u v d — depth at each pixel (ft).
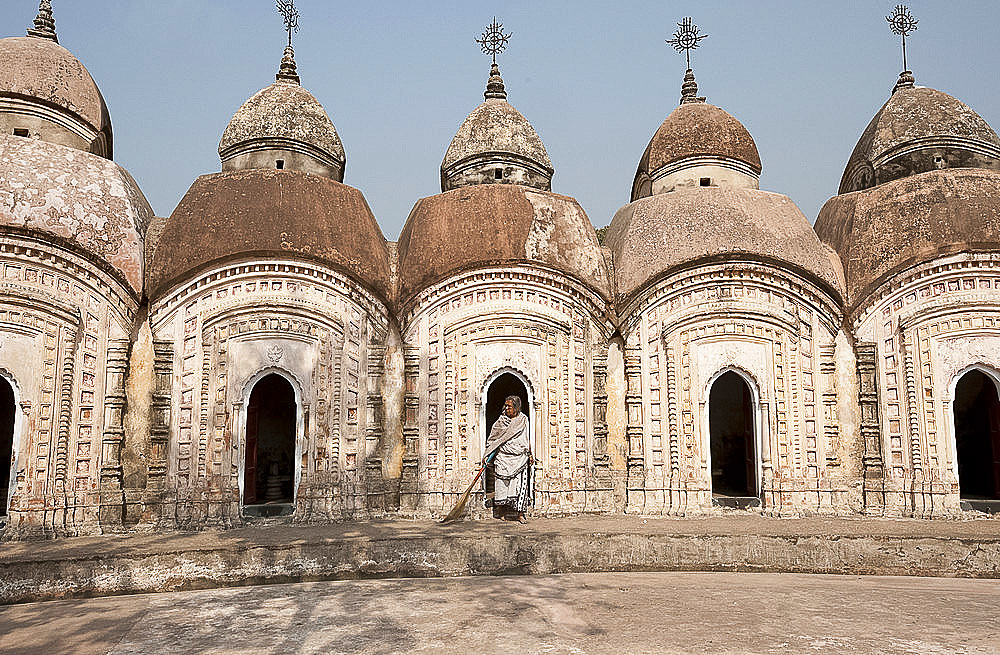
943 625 17.92
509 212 33.24
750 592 21.56
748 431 33.99
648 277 33.12
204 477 28.81
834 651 15.93
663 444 32.35
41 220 27.84
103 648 16.60
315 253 30.81
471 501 31.35
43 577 21.29
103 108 34.35
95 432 27.91
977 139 36.47
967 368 31.76
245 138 34.88
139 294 29.50
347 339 31.22
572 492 31.89
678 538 25.52
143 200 33.35
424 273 32.32
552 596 21.08
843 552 25.14
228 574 22.89
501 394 40.57
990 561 24.09
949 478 31.12
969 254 32.17
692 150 37.93
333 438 30.37
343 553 24.00
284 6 39.01
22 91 31.35
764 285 33.09
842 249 34.63
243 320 30.01
